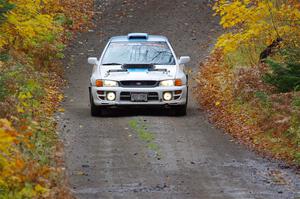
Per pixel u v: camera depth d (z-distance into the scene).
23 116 37.06
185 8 87.00
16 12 50.69
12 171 22.56
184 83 45.47
